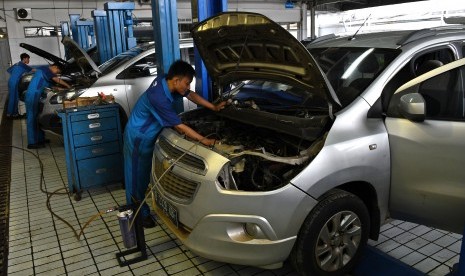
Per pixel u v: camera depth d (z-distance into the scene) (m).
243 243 2.44
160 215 3.01
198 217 2.53
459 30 3.47
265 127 2.93
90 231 3.70
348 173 2.60
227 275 2.92
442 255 3.05
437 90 2.79
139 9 17.39
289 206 2.44
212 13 4.23
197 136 2.94
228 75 3.63
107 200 4.48
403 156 2.74
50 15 16.45
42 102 6.52
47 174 5.48
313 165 2.49
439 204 2.68
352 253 2.76
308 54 2.52
